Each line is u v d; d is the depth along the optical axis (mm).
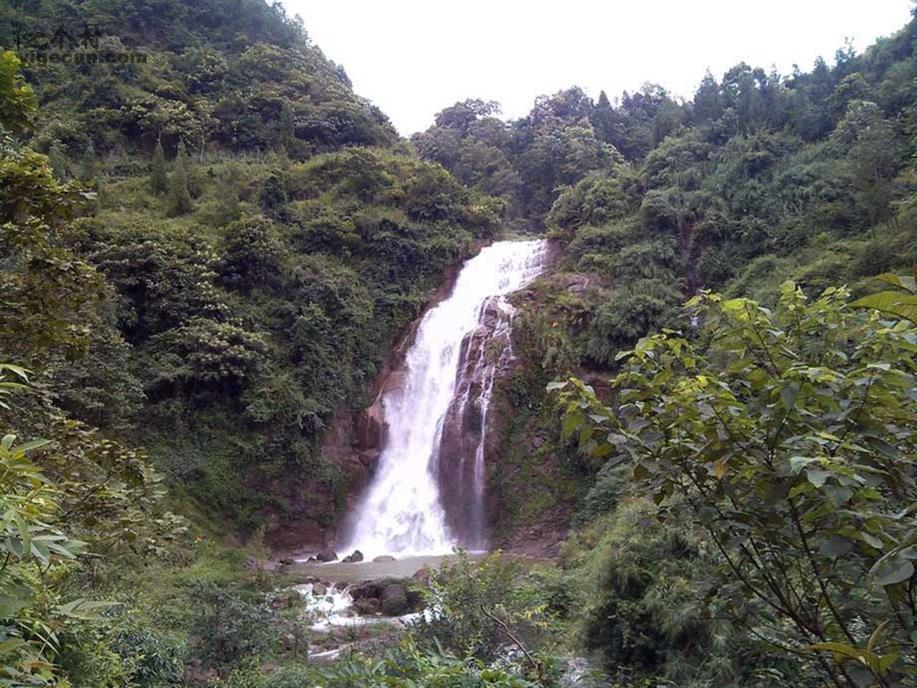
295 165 37469
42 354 5590
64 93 40438
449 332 28250
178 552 16406
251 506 21703
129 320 23172
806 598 2912
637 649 7082
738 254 25906
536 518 22000
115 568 12109
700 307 3375
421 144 55219
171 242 25531
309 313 26156
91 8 46781
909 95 29484
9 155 6305
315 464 23391
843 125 28234
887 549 2367
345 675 3676
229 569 17594
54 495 4074
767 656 4203
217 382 23156
